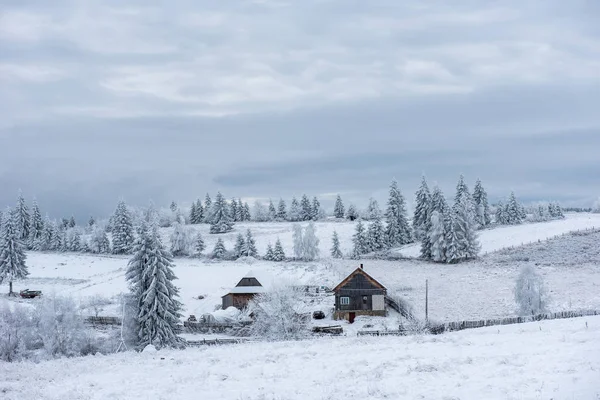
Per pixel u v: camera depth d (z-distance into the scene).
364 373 21.11
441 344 26.83
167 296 50.06
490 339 27.28
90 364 28.91
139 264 50.84
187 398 19.22
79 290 95.25
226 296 77.56
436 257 106.75
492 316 62.09
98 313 70.31
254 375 22.38
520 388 16.94
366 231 143.25
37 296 91.69
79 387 22.02
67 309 47.22
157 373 24.30
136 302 50.50
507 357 21.69
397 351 25.55
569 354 21.09
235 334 60.12
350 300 69.50
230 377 22.20
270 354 26.98
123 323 50.62
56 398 20.05
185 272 105.06
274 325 49.16
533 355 21.64
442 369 20.55
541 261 94.81
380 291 69.56
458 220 107.12
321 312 69.31
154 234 51.22
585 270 84.69
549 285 75.75
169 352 32.81
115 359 30.66
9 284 107.44
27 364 31.06
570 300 64.62
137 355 32.66
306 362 24.41
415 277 91.75
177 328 52.41
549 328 30.88
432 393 17.39
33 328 46.84
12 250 109.69
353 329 60.62
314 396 18.27
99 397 20.03
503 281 83.56
